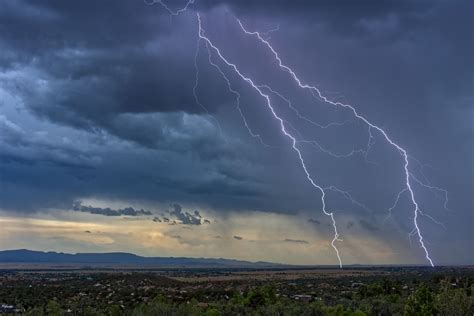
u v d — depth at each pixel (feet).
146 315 294.87
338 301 370.53
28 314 308.19
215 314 298.35
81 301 369.50
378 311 308.60
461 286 388.16
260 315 310.04
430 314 258.37
